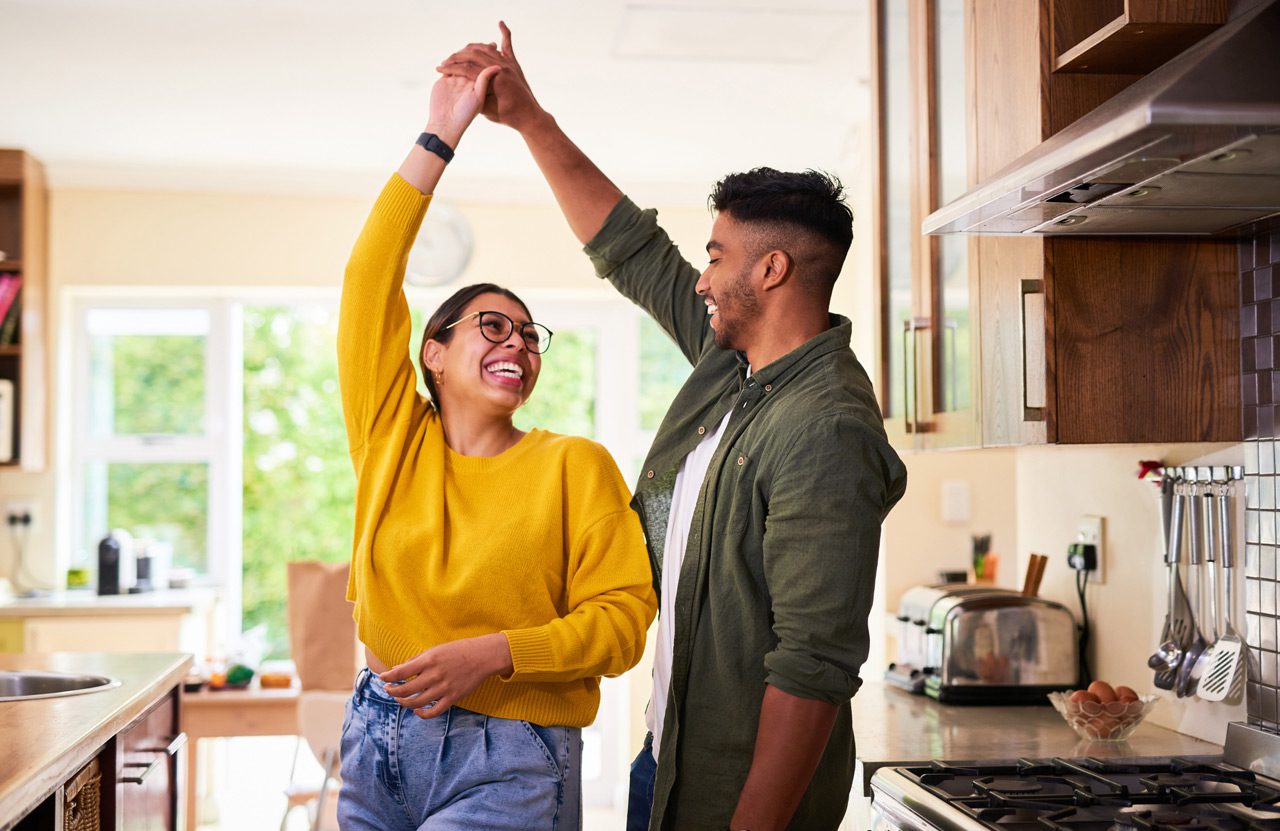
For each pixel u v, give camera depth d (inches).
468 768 61.9
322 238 193.9
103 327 200.2
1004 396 76.7
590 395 207.0
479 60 73.7
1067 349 72.1
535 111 74.9
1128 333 72.8
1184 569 84.9
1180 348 73.7
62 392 193.9
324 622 147.6
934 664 101.7
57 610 170.2
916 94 92.7
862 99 157.8
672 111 162.9
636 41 136.2
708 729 60.9
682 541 65.9
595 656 61.2
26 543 190.9
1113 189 62.1
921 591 109.3
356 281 65.4
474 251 197.5
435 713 59.2
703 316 77.3
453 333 67.5
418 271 194.7
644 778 68.8
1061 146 58.1
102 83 150.6
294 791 153.2
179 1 125.0
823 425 56.6
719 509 61.6
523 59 141.8
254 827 182.2
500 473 65.4
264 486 210.2
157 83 150.6
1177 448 86.9
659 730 66.6
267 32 133.3
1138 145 53.6
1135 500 93.7
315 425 211.6
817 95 156.3
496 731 62.4
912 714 95.7
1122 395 72.8
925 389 91.3
